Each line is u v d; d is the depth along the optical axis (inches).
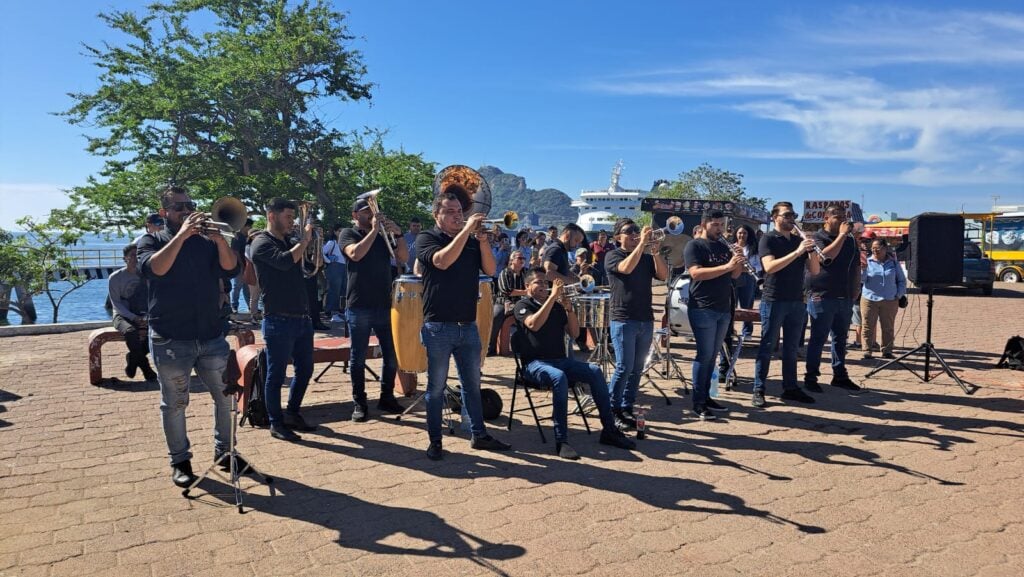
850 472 175.2
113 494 159.0
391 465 180.9
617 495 159.8
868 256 360.2
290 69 882.1
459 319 183.3
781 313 242.2
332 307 471.2
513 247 546.0
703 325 222.4
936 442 200.8
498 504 154.1
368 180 1004.6
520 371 206.4
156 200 821.2
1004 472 174.7
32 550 129.6
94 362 274.7
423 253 181.8
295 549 131.1
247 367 216.4
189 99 825.5
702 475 173.3
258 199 884.0
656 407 244.1
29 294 726.5
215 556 128.0
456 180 216.2
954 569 123.9
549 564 125.3
